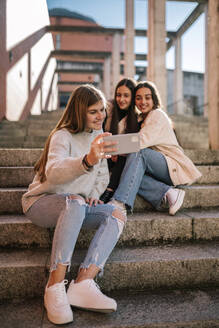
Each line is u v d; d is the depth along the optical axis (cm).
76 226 146
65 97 2572
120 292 166
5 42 570
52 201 157
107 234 152
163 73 776
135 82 252
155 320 137
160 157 223
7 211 218
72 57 1500
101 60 1605
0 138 439
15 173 251
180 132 610
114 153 143
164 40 779
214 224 209
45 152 162
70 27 1232
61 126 165
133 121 246
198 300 156
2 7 538
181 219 204
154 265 170
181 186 253
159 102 247
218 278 175
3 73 557
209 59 391
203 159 316
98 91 159
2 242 189
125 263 167
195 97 1566
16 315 142
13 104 655
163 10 779
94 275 146
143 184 224
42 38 1134
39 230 190
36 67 999
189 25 1173
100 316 140
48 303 135
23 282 161
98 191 182
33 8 903
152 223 201
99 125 161
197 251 186
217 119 377
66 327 131
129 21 1001
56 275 139
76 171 136
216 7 371
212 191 246
